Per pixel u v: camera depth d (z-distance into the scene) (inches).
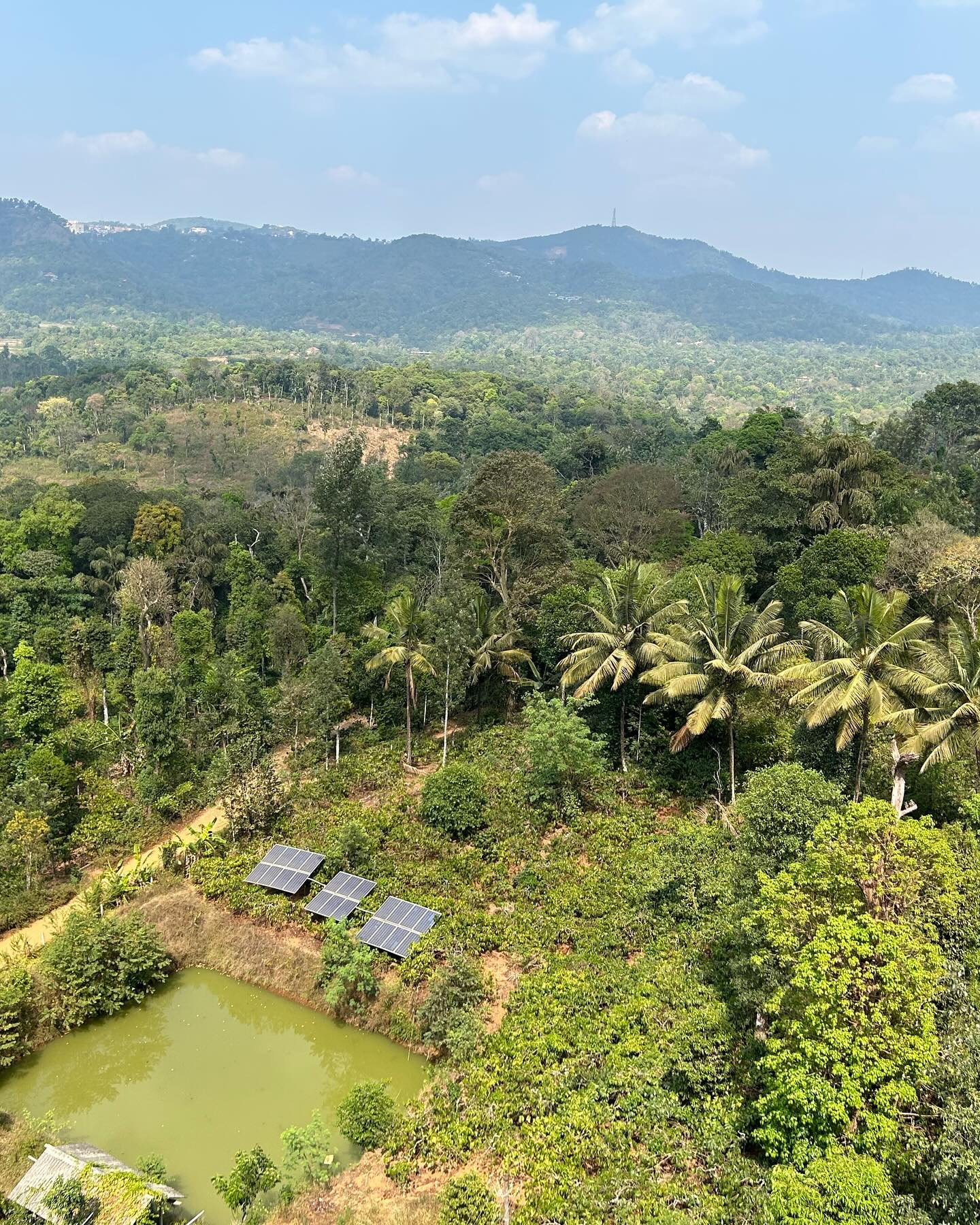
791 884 760.3
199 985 1111.0
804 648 1360.7
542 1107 805.2
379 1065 962.7
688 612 1481.3
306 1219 721.6
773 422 3282.5
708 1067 812.6
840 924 674.8
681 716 1529.3
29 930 1202.0
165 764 1577.3
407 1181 756.0
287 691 1754.4
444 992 957.8
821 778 938.7
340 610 2420.0
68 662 2138.3
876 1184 564.1
